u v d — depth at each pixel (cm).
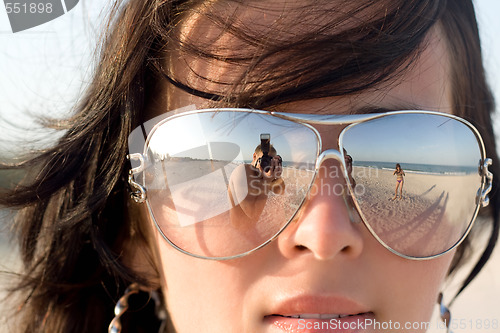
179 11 116
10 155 155
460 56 133
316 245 100
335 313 105
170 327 130
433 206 112
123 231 134
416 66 113
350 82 105
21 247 156
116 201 133
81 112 141
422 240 112
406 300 112
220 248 110
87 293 154
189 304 114
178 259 114
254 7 108
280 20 107
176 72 115
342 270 104
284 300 105
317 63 103
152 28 120
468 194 118
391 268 110
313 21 106
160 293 132
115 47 131
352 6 107
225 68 108
